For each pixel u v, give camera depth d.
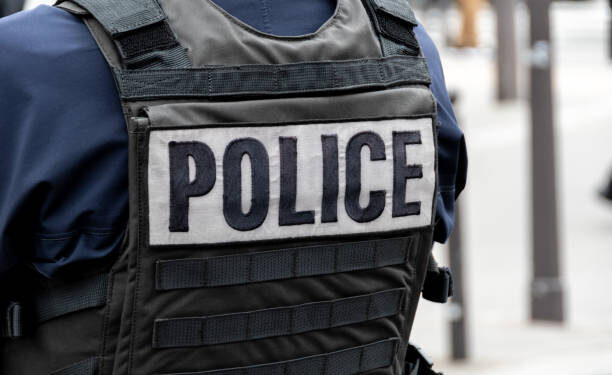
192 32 1.42
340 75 1.49
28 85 1.35
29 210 1.37
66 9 1.41
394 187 1.52
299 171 1.44
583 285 6.52
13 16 1.41
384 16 1.59
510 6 13.62
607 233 7.82
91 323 1.40
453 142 1.66
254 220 1.41
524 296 6.33
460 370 4.93
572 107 12.98
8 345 1.47
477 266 7.05
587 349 5.18
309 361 1.49
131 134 1.34
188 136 1.37
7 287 1.44
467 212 8.56
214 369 1.42
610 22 16.80
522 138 11.49
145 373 1.39
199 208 1.38
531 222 5.89
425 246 1.59
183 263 1.38
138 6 1.40
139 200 1.35
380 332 1.56
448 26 20.75
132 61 1.37
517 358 5.09
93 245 1.38
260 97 1.43
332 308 1.49
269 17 1.51
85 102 1.36
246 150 1.40
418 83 1.59
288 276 1.44
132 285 1.37
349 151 1.48
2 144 1.37
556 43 19.89
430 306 6.26
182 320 1.39
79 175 1.37
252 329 1.43
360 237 1.49
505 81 13.63
